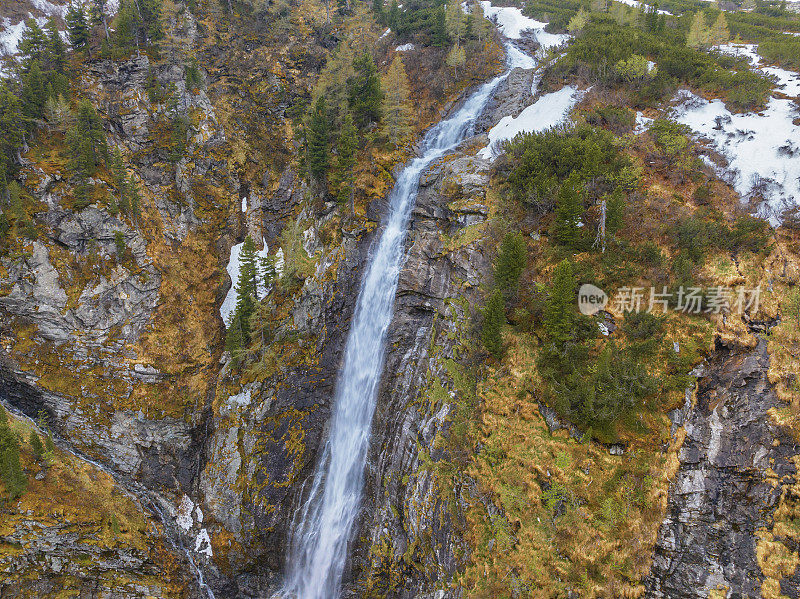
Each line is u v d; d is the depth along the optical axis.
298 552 38.47
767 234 29.58
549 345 29.42
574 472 25.89
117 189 44.53
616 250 31.28
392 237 43.31
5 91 43.69
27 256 39.19
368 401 39.44
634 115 40.38
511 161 38.81
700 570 23.05
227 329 46.84
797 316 26.45
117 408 40.22
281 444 39.84
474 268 36.31
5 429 32.81
